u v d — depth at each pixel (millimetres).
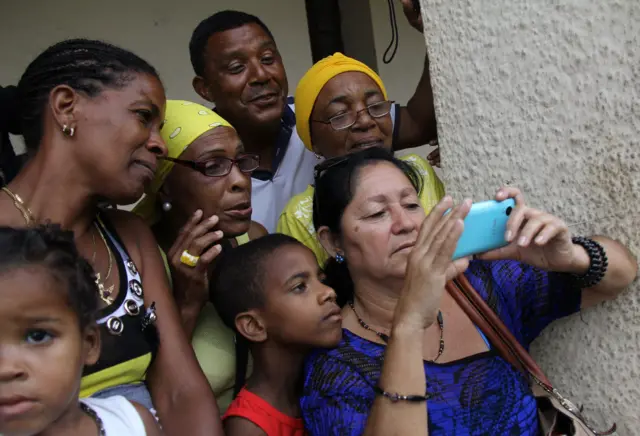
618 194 1755
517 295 1858
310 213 2277
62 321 1198
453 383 1687
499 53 1960
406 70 4742
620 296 1811
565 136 1843
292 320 1772
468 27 2033
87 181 1558
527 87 1906
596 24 1729
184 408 1565
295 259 1816
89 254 1566
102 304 1523
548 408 1741
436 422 1616
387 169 1828
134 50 4301
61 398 1193
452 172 2168
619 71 1702
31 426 1167
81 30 4199
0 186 1858
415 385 1488
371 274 1784
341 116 2412
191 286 1846
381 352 1742
